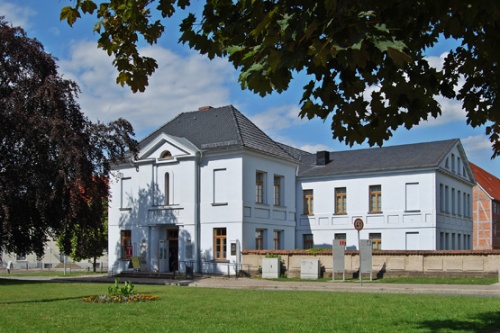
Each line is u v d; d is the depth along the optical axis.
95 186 31.94
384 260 31.12
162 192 39.34
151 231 39.59
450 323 11.71
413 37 5.72
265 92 5.25
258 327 11.42
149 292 22.27
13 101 29.30
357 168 44.41
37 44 31.12
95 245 47.78
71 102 31.31
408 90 6.22
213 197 37.50
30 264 62.59
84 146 30.08
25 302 18.12
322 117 6.24
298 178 46.81
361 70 5.51
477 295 21.12
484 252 28.61
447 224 43.94
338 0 4.29
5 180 29.50
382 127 6.48
